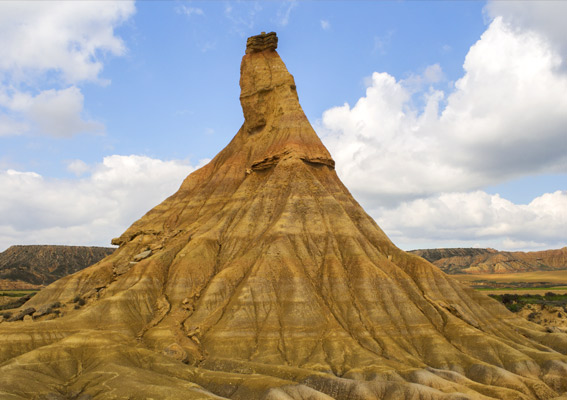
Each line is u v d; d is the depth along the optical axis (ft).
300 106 459.73
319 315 301.63
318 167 428.56
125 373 220.84
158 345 269.64
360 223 400.67
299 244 351.87
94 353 244.01
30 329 260.42
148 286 324.80
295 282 317.83
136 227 434.71
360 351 272.72
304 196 386.11
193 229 397.80
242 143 481.46
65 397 208.85
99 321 285.02
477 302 377.09
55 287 344.28
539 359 283.59
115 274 361.71
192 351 271.49
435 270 362.12
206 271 345.92
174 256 360.69
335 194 414.41
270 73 476.54
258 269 324.60
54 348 240.12
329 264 340.18
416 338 298.35
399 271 351.67
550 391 249.96
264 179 423.64
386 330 299.58
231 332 284.61
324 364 263.49
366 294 319.47
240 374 237.66
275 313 302.45
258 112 469.16
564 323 431.02
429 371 261.65
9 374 207.51
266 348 277.85
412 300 333.01
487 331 328.70
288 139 431.43
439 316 321.32
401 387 230.07
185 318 303.89
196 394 203.21
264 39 495.82
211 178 461.37
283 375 246.68
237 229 377.91
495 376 257.96
